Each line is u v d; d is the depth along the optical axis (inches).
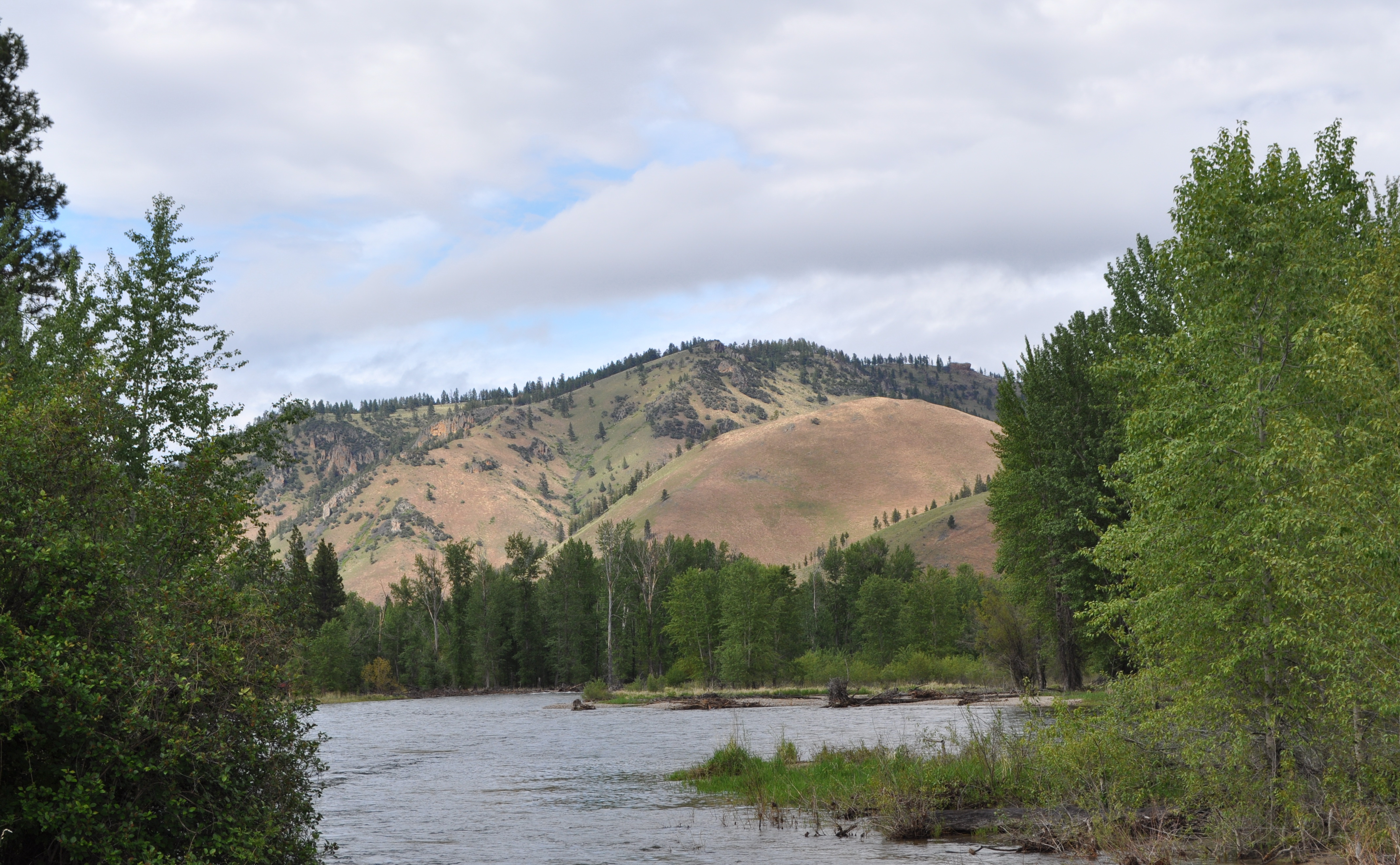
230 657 462.9
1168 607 732.7
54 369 675.4
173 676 443.5
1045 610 2285.9
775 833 797.9
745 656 4101.9
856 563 6825.8
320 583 5334.6
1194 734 728.3
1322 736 664.4
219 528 529.7
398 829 882.1
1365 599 581.0
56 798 415.8
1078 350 2027.6
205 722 467.8
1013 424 2340.1
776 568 4889.3
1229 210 802.8
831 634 6309.1
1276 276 770.8
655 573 5472.4
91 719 431.2
